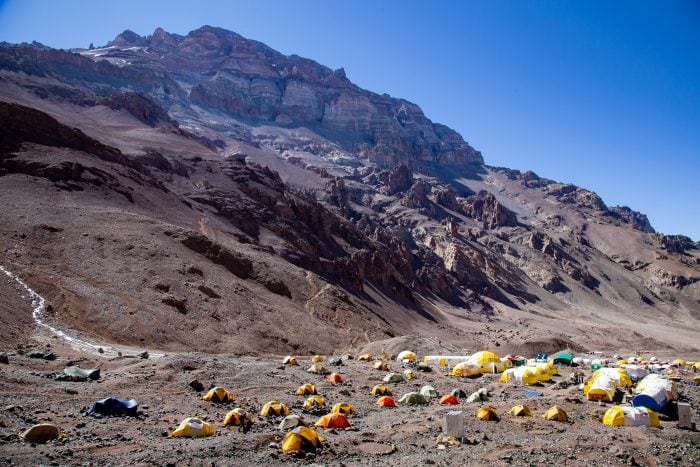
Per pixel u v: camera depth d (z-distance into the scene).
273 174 142.00
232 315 58.91
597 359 65.69
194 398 26.14
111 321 46.19
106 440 17.36
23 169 71.38
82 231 60.69
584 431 22.22
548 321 149.88
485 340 106.06
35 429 16.53
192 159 123.88
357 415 25.83
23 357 31.17
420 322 109.19
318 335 65.81
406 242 184.62
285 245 101.81
